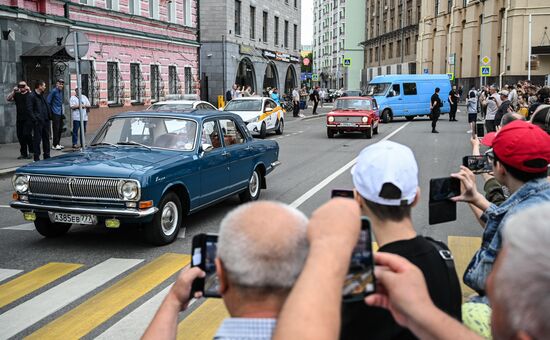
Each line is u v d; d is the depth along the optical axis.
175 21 31.31
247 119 23.08
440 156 17.00
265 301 1.52
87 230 8.41
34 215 7.41
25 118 15.64
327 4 137.75
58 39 21.38
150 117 8.84
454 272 2.19
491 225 3.07
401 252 2.13
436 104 25.42
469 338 1.54
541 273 1.15
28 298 5.62
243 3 40.12
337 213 1.43
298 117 38.16
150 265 6.67
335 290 1.28
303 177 13.30
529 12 40.97
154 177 7.16
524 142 3.02
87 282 6.09
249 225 1.54
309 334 1.20
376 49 89.19
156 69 29.59
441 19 60.09
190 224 8.72
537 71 40.97
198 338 4.67
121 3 26.17
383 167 2.19
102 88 24.62
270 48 46.22
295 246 1.51
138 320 5.04
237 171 9.49
